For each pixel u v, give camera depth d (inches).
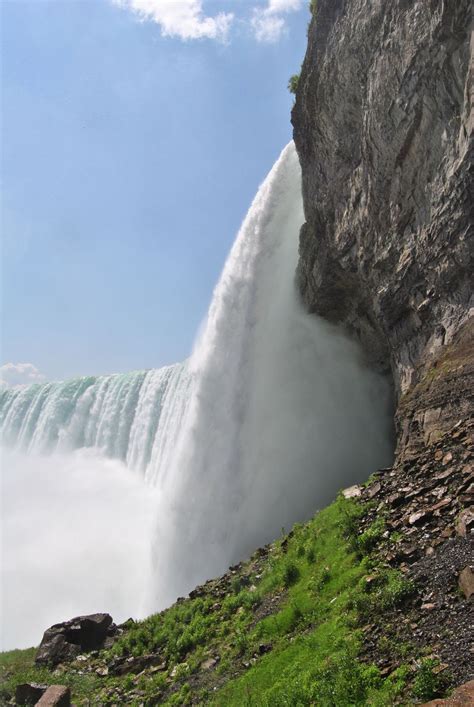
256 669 418.3
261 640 466.3
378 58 772.0
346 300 1119.6
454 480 468.1
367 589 393.7
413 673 283.7
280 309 1327.5
